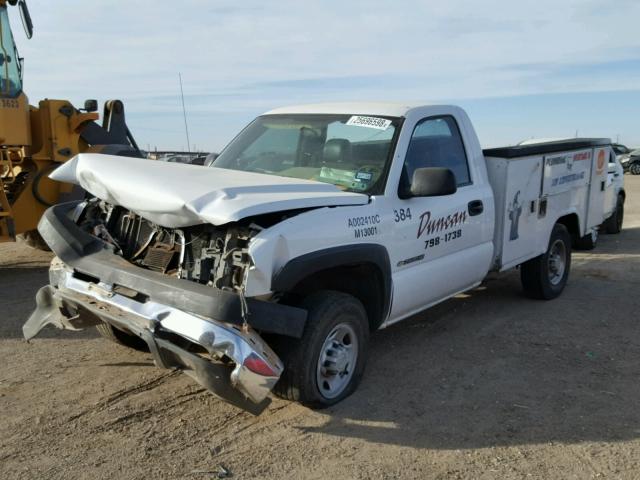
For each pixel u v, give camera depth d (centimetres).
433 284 510
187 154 1211
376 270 447
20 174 892
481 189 570
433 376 484
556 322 628
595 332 598
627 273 869
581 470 352
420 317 639
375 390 454
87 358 503
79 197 898
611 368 506
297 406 424
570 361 520
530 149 621
